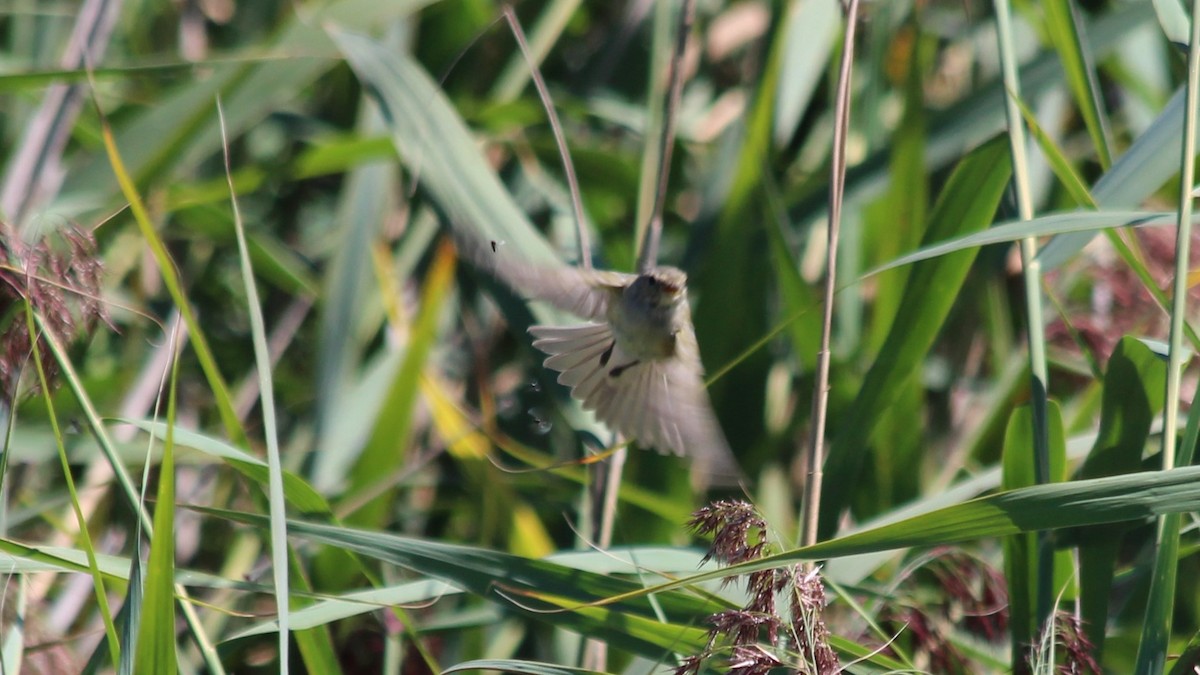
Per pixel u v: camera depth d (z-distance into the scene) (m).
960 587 8.34
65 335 8.20
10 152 8.71
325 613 8.22
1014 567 8.30
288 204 9.31
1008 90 8.33
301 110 9.20
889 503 8.53
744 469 8.59
